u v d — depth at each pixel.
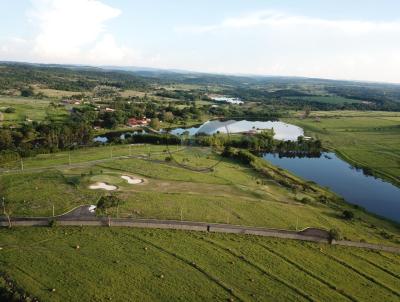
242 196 120.56
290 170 178.12
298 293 69.62
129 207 102.88
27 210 97.88
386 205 135.50
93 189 116.31
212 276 72.69
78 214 96.44
